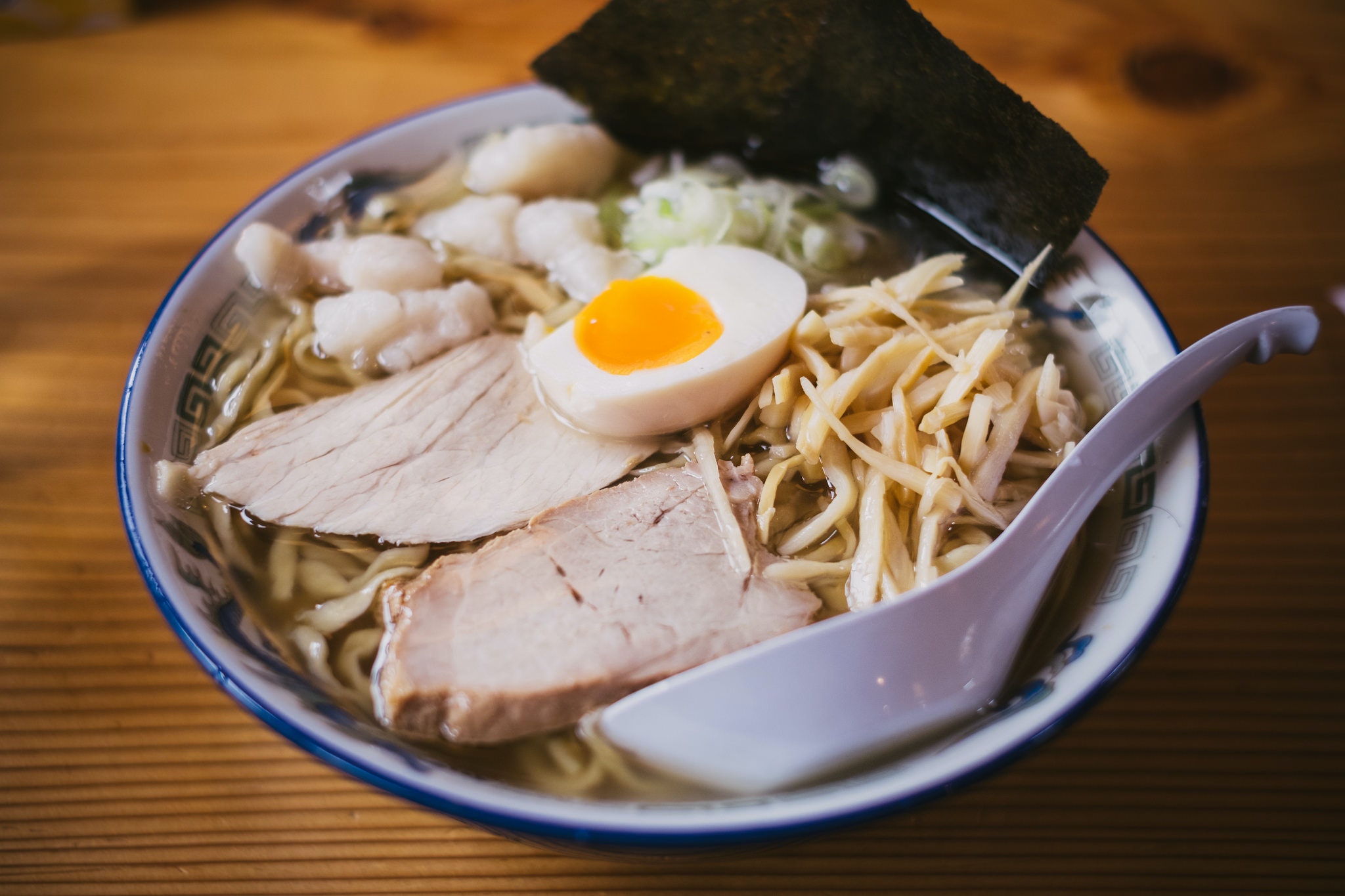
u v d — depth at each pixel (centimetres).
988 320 23
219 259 24
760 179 28
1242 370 27
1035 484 22
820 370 22
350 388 24
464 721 19
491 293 26
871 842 21
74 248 29
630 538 21
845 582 21
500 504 22
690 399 22
